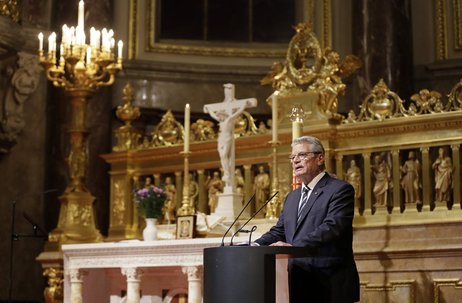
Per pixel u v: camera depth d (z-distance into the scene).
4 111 19.20
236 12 22.50
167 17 22.09
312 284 8.01
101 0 20.50
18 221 19.39
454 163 12.17
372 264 12.12
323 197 8.17
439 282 11.64
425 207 12.30
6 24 18.33
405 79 20.41
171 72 21.50
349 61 13.52
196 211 14.43
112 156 15.20
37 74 19.88
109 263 11.95
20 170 19.61
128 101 15.47
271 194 12.84
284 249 7.37
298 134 11.10
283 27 22.44
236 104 12.62
